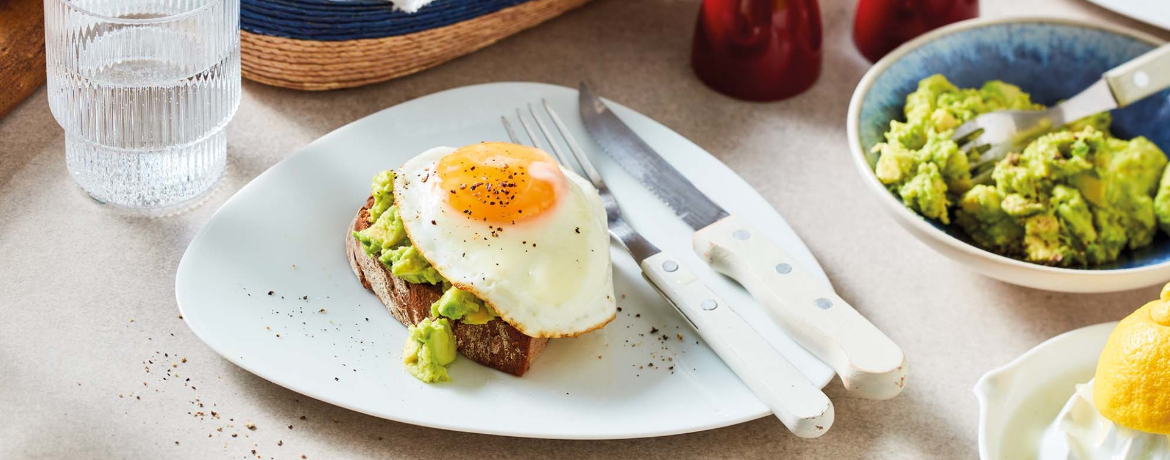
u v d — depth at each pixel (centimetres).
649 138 84
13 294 73
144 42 74
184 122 76
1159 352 66
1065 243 77
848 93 91
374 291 75
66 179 79
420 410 70
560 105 85
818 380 72
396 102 86
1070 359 73
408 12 82
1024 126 80
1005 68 85
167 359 72
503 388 71
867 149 80
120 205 78
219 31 75
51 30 73
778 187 84
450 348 72
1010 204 77
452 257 71
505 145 75
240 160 81
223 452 69
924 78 83
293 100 85
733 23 86
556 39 93
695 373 73
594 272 72
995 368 76
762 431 73
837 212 83
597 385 72
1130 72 78
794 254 78
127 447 69
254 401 71
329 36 82
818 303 73
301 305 74
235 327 71
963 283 80
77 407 70
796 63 88
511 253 71
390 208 73
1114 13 97
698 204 80
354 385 70
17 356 71
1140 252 79
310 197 78
